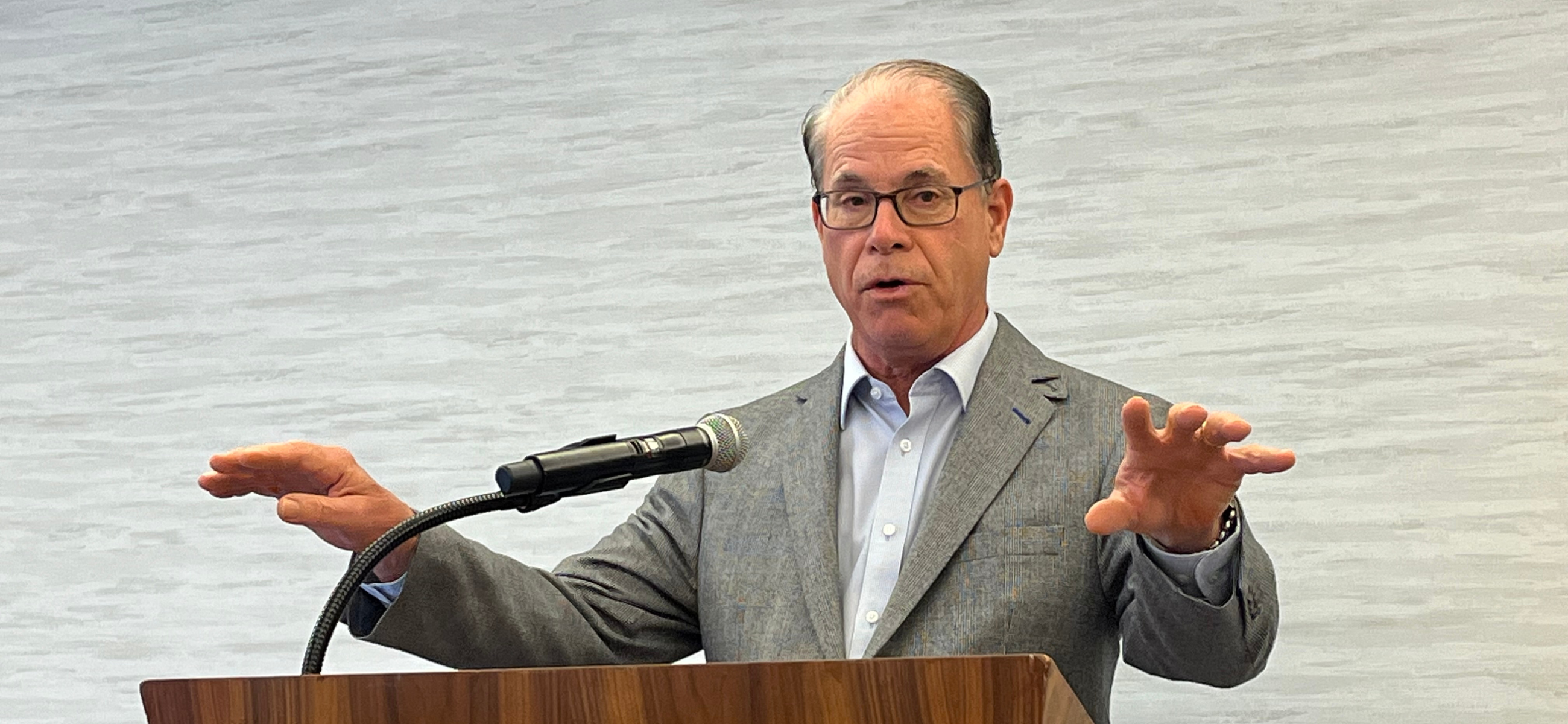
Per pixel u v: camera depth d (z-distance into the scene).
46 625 7.52
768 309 7.02
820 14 7.24
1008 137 6.85
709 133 7.26
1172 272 6.56
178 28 8.09
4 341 7.90
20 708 7.44
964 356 4.21
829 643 3.90
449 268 7.44
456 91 7.64
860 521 4.16
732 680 2.11
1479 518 6.08
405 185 7.59
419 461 7.27
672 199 7.23
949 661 2.01
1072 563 3.85
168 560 7.47
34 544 7.62
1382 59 6.52
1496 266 6.25
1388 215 6.38
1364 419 6.25
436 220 7.51
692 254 7.16
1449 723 5.98
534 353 7.24
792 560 4.07
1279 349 6.39
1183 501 3.02
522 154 7.48
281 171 7.78
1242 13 6.71
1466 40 6.45
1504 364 6.17
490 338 7.32
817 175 4.41
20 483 7.70
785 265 7.05
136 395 7.69
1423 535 6.12
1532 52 6.38
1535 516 6.04
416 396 7.34
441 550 3.62
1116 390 4.16
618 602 4.23
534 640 3.89
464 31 7.70
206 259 7.77
